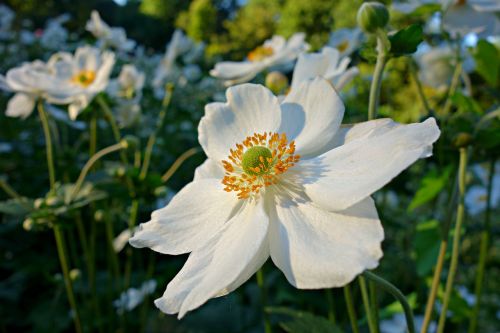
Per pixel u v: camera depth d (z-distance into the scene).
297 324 0.13
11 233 0.41
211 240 0.10
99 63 0.26
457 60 0.19
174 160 0.53
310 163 0.10
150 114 0.62
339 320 0.30
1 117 0.58
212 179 0.12
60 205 0.21
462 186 0.13
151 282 0.31
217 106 0.13
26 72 0.23
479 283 0.19
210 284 0.09
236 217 0.11
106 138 0.51
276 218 0.10
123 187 0.22
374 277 0.09
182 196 0.12
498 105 0.16
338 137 0.11
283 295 0.32
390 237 0.34
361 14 0.12
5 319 0.34
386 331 0.23
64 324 0.32
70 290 0.22
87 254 0.26
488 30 0.19
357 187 0.09
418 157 0.08
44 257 0.40
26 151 0.53
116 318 0.31
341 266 0.08
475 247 0.31
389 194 0.35
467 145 0.14
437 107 0.25
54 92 0.23
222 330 0.30
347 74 0.16
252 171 0.11
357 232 0.09
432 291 0.13
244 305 0.35
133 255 0.40
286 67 0.29
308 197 0.10
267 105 0.12
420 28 0.11
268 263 0.37
